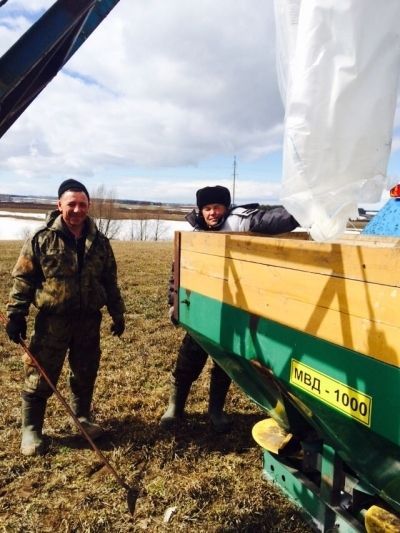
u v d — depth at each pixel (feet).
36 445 11.26
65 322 11.15
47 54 6.97
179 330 22.35
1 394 14.58
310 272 5.93
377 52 5.43
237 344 7.76
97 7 8.36
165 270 43.91
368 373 5.09
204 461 11.10
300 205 5.87
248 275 7.31
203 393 14.98
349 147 5.58
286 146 5.85
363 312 5.11
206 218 11.31
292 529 8.70
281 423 8.95
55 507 9.41
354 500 7.77
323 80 5.49
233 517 9.02
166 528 8.82
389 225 8.76
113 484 10.15
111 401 14.19
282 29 6.21
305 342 6.12
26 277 10.98
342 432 5.93
